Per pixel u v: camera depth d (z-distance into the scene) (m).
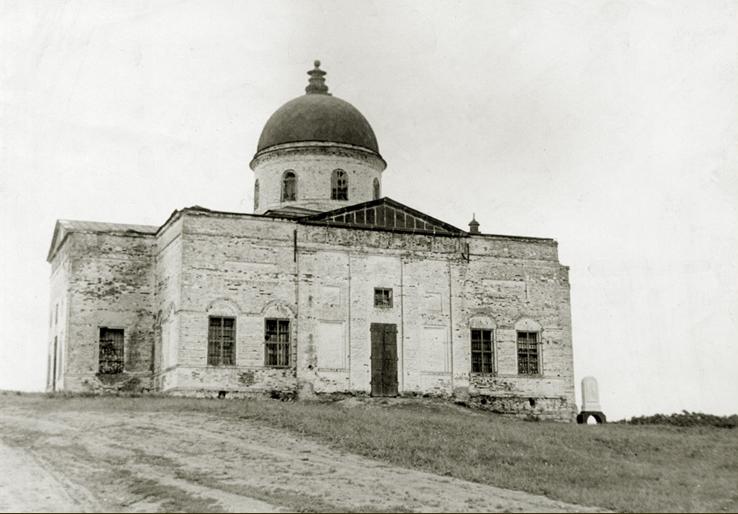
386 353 44.12
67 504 20.66
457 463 25.94
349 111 49.34
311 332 42.97
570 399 48.69
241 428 30.81
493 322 46.47
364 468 25.00
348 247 44.31
